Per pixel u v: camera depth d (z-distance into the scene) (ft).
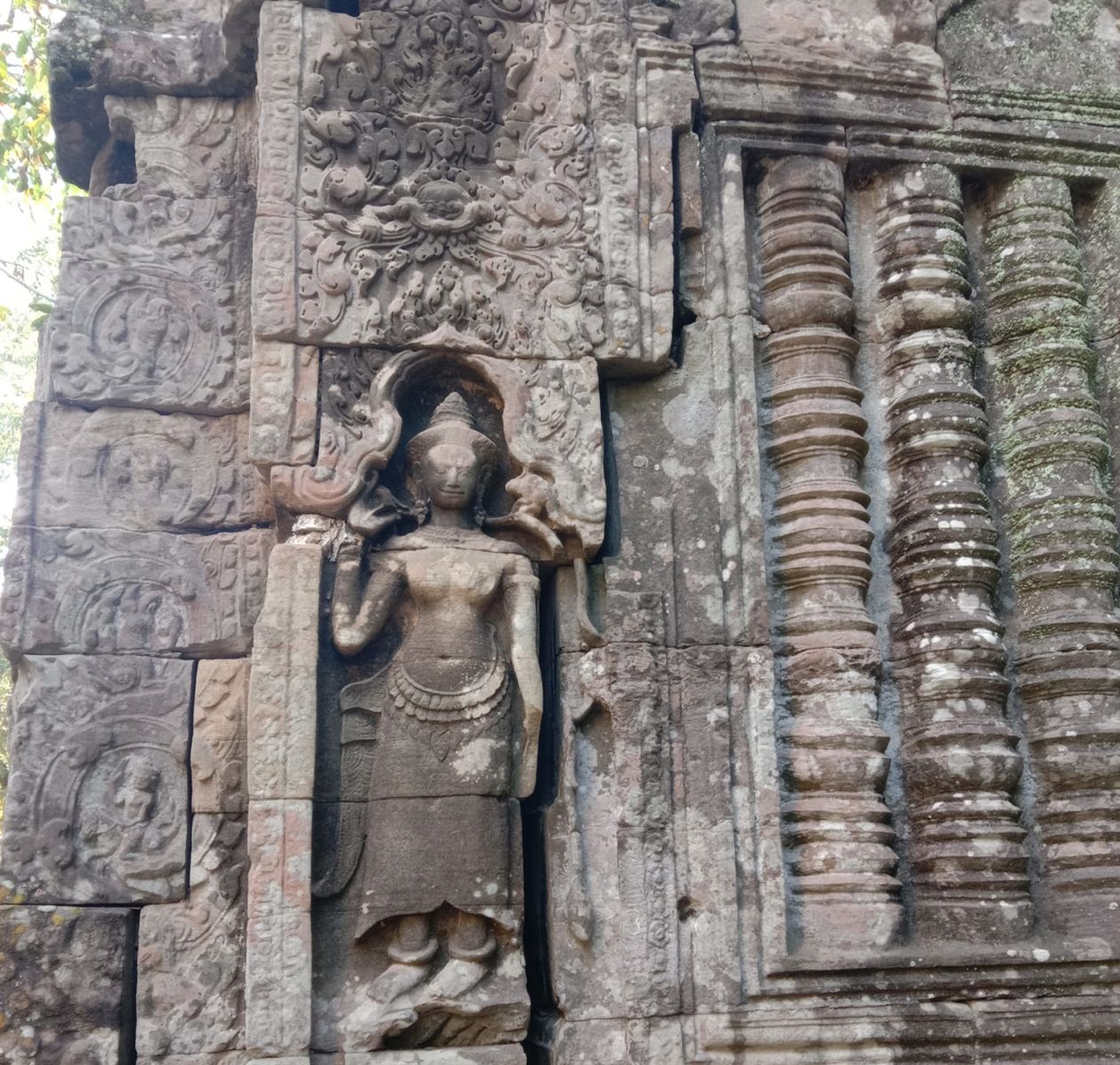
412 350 14.25
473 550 13.71
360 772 13.15
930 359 15.53
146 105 16.71
